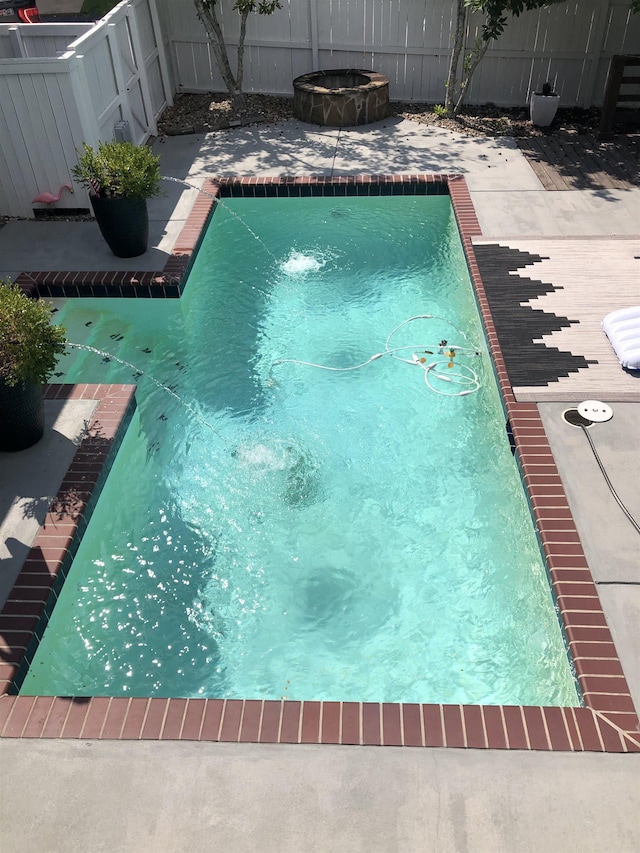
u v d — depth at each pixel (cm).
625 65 888
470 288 683
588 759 313
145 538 457
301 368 602
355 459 511
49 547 417
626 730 321
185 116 1038
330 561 441
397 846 287
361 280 716
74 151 752
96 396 536
